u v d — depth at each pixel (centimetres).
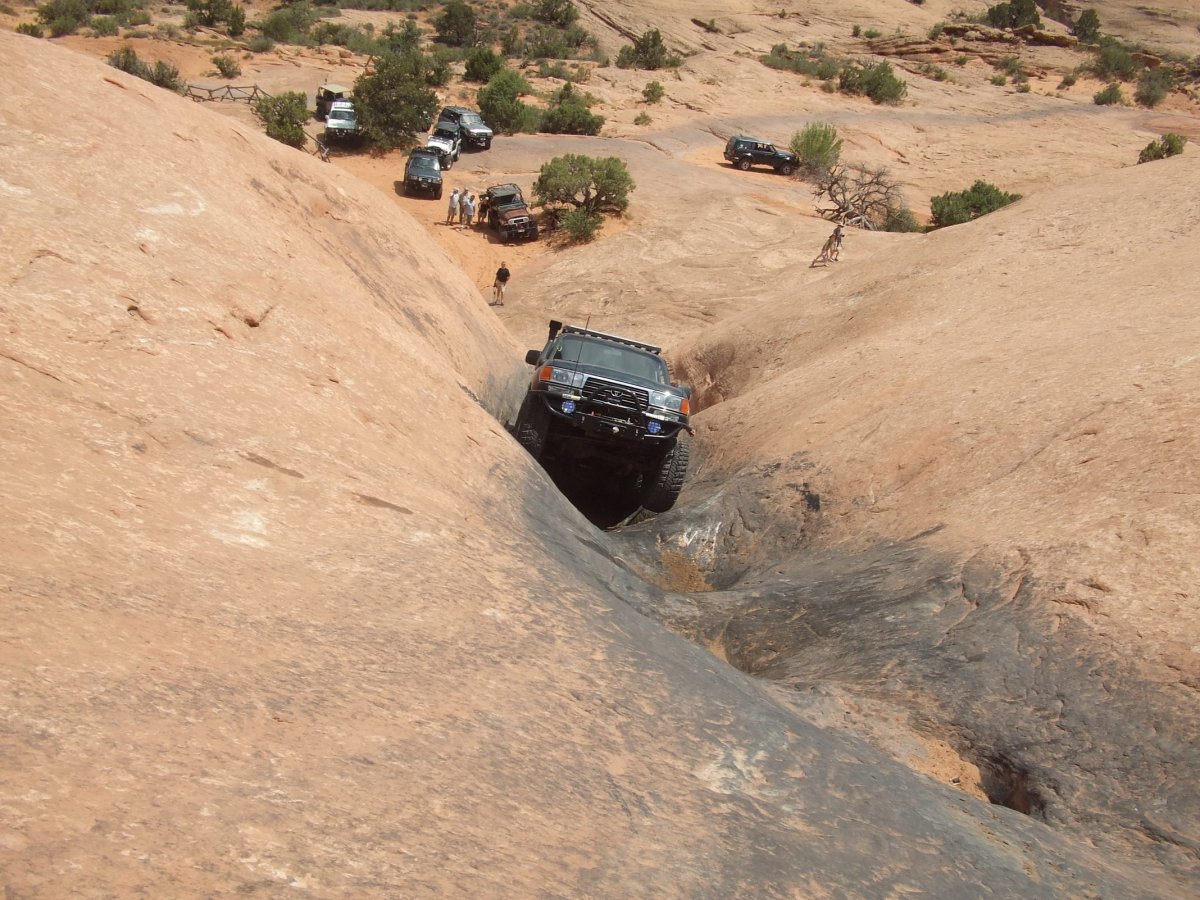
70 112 636
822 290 1656
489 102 5009
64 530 305
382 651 321
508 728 304
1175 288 1088
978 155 5816
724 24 9394
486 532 486
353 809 233
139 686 244
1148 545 592
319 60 5909
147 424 400
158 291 504
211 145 823
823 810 331
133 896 179
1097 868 364
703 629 624
